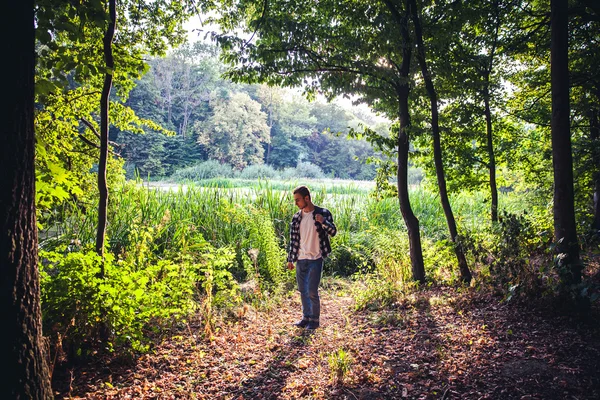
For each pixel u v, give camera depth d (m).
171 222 8.34
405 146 7.27
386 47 6.68
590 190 9.42
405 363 3.83
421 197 14.83
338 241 9.69
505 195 17.00
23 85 2.25
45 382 2.48
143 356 4.31
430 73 6.99
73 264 4.04
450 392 3.20
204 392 3.58
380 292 6.38
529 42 8.82
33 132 2.37
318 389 3.49
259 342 4.77
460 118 8.99
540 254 6.49
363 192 14.88
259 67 6.78
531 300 4.81
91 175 8.05
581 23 7.70
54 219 7.29
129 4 6.15
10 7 2.17
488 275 6.09
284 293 7.05
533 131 10.33
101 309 4.06
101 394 3.50
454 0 7.17
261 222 8.12
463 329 4.48
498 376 3.34
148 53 6.57
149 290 4.66
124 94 7.17
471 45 8.78
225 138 74.44
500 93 9.21
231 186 11.70
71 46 5.16
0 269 2.22
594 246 5.32
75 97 6.23
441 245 7.55
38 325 2.45
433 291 6.49
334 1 7.00
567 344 3.77
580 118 9.82
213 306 5.71
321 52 7.10
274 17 6.96
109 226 7.57
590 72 8.29
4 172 2.20
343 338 4.75
